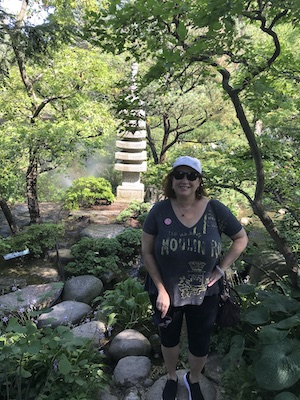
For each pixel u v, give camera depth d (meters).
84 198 7.20
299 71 3.02
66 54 5.34
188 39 2.16
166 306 1.90
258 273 3.60
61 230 5.25
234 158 3.14
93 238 4.99
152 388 2.38
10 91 5.59
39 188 7.91
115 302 3.31
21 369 2.21
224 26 1.84
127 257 4.92
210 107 7.41
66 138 4.67
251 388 2.20
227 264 1.96
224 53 2.16
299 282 2.67
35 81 5.61
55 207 7.31
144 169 7.64
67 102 5.42
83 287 3.94
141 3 1.81
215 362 2.55
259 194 2.58
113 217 6.77
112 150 9.61
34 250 4.82
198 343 2.06
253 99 2.37
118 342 2.84
